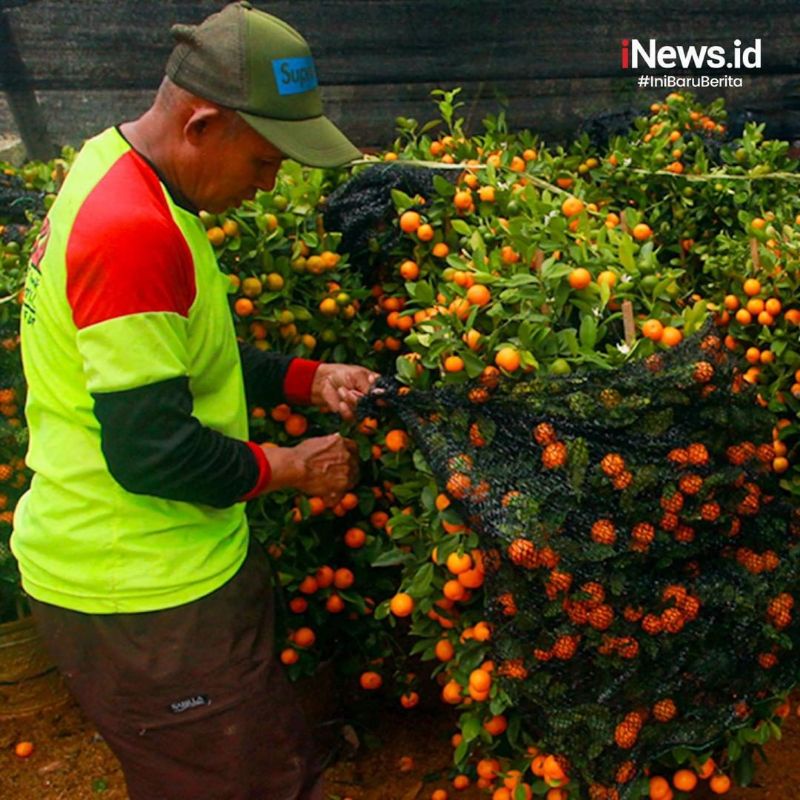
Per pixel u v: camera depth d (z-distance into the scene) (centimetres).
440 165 329
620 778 227
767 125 688
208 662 217
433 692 356
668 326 238
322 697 334
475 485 219
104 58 641
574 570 213
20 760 341
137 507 209
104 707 222
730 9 677
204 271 209
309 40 650
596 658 221
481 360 232
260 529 298
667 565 221
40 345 206
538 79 676
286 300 305
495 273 255
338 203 335
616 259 255
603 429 215
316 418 312
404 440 253
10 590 342
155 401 192
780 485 317
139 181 197
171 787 228
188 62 197
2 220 362
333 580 313
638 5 669
